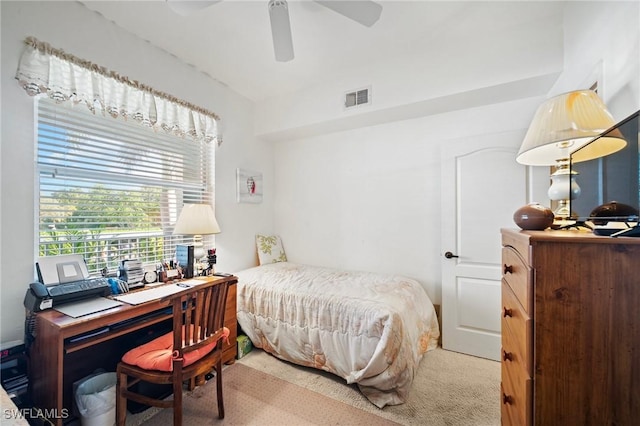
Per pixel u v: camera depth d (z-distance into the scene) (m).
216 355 1.59
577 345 0.75
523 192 2.25
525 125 2.33
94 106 1.83
